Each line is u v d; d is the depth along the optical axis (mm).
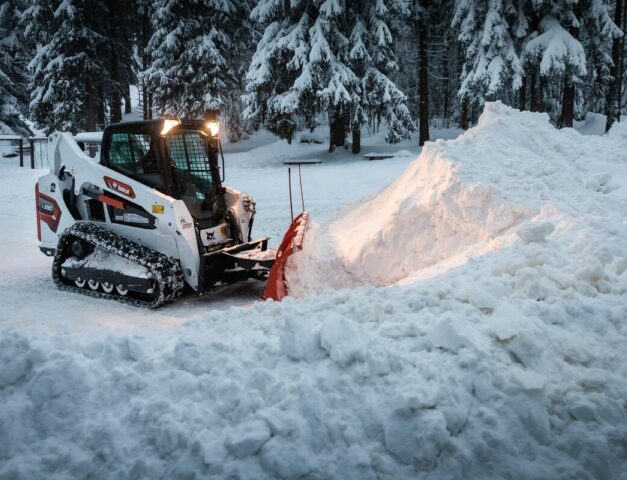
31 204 14219
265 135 29000
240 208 7336
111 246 6375
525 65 20062
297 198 14086
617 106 24406
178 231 6207
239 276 7070
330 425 2590
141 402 2842
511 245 4801
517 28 19672
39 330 3689
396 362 2928
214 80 22938
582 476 2348
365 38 20094
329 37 19812
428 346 3111
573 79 20562
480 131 7617
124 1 26062
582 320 3357
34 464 2617
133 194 6473
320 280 6270
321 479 2393
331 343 3002
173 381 2996
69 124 24047
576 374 2867
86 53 23859
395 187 7566
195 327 4562
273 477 2404
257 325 4293
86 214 7055
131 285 6270
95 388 2992
